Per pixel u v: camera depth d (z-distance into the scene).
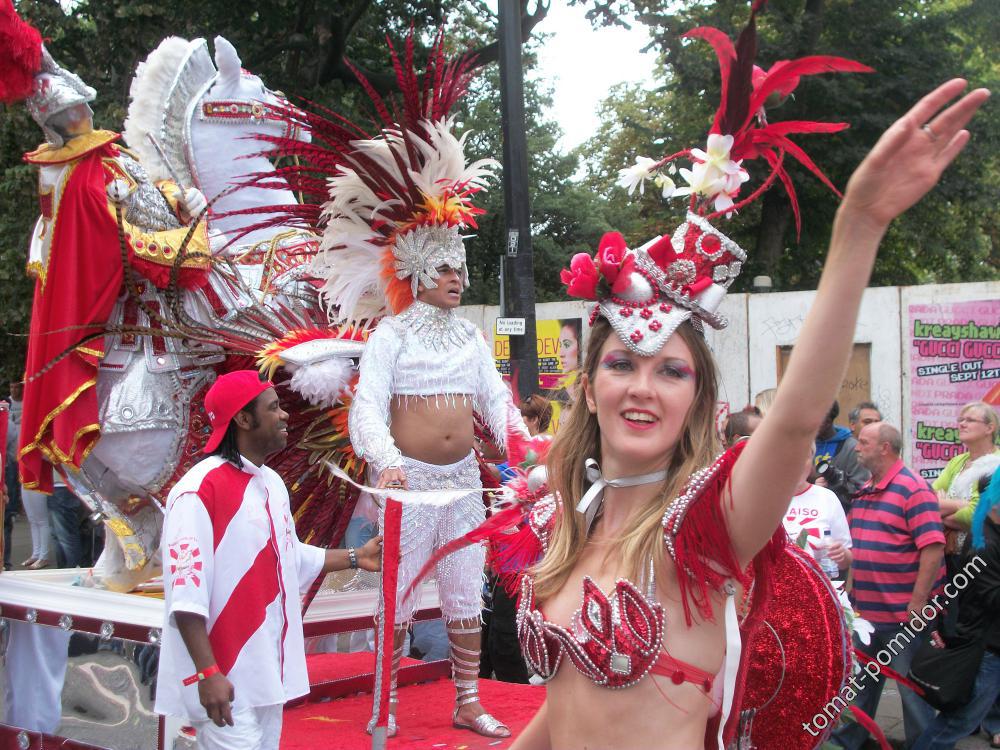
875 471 5.56
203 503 3.31
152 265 4.75
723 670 1.92
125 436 4.74
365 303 4.74
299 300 5.39
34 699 4.82
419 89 4.62
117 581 5.03
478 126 23.58
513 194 8.66
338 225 4.61
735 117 2.01
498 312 13.41
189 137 5.68
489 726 4.39
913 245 22.89
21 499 12.94
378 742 3.69
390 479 4.00
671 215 23.72
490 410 4.61
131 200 4.82
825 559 4.75
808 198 20.38
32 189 13.83
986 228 25.38
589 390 2.11
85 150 4.66
